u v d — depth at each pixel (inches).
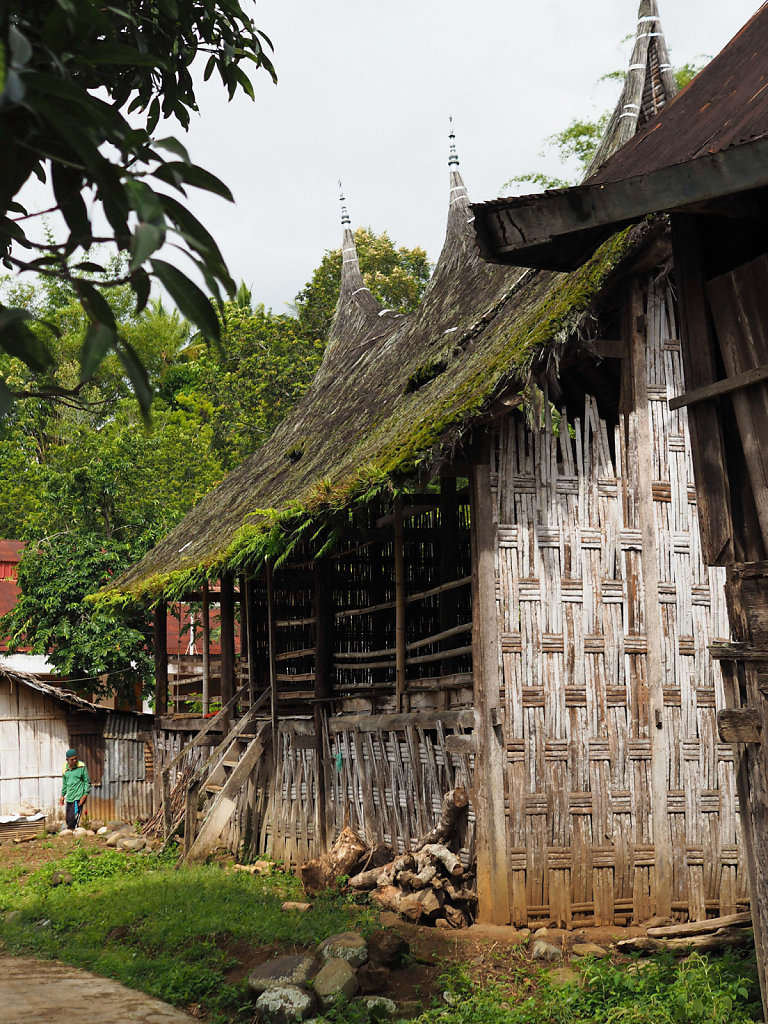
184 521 872.9
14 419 1385.3
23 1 110.3
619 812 393.7
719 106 235.1
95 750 796.0
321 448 639.1
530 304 463.5
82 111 91.1
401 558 469.7
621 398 420.5
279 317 1239.5
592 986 294.5
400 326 732.0
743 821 237.5
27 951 393.4
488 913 375.9
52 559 890.1
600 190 213.6
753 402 227.5
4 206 104.1
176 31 179.3
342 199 920.9
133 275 98.4
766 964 228.7
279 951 350.0
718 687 413.1
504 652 390.0
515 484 400.5
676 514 416.8
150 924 395.5
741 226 237.5
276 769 560.7
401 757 453.4
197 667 868.6
